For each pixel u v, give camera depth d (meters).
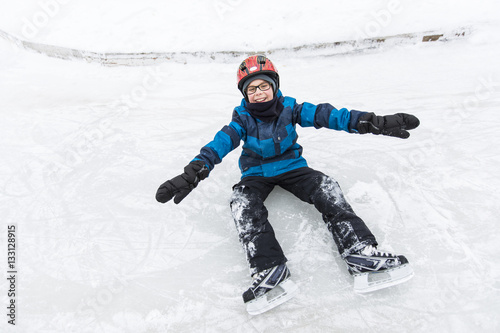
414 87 3.10
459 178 2.10
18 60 4.19
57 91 3.53
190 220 2.04
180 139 2.75
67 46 4.14
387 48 3.70
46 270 1.80
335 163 2.33
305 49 3.77
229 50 3.83
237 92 3.37
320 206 1.70
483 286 1.54
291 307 1.55
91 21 4.64
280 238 1.86
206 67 3.84
